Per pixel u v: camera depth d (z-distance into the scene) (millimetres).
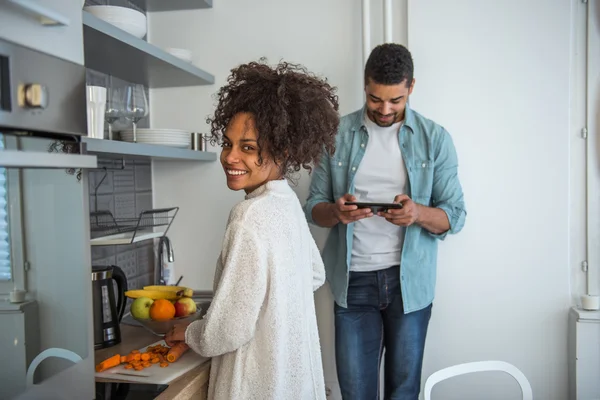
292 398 1208
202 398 1302
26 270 914
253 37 2303
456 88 2150
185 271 2414
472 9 2121
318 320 2301
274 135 1175
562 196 2127
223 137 1253
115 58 1784
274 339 1156
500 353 2197
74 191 1015
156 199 2414
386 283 1938
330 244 2080
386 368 2021
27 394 923
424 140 1940
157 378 1229
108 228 1807
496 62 2123
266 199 1191
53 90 901
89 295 1062
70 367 1013
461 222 1927
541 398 2182
